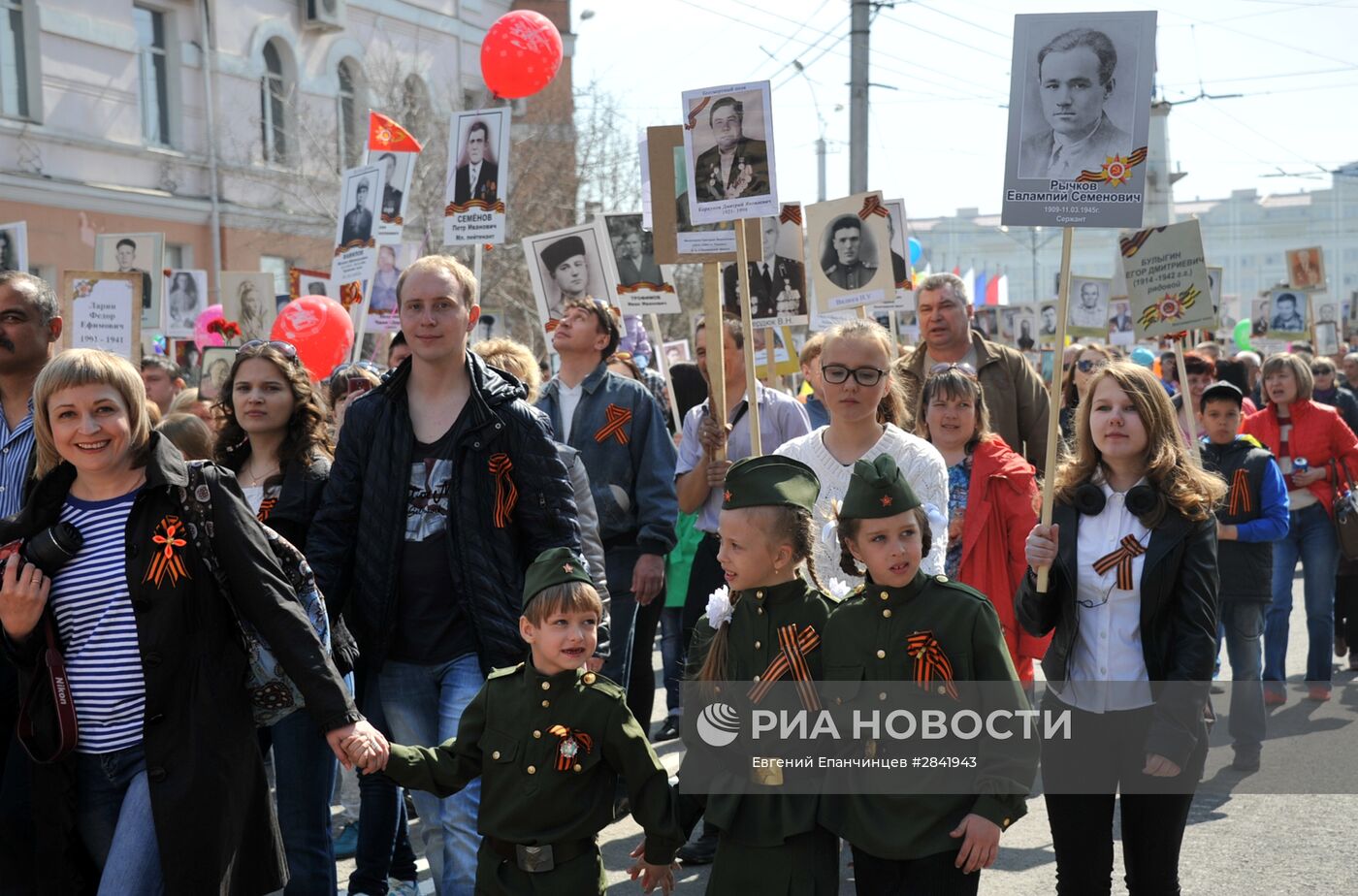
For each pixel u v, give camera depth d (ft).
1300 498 28.40
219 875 12.07
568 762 12.53
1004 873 18.16
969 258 370.53
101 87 73.67
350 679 15.38
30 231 69.36
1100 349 36.50
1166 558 13.55
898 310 31.89
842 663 12.23
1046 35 14.90
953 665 11.96
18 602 11.94
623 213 28.02
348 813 20.07
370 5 89.56
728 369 22.38
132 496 12.44
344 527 15.38
